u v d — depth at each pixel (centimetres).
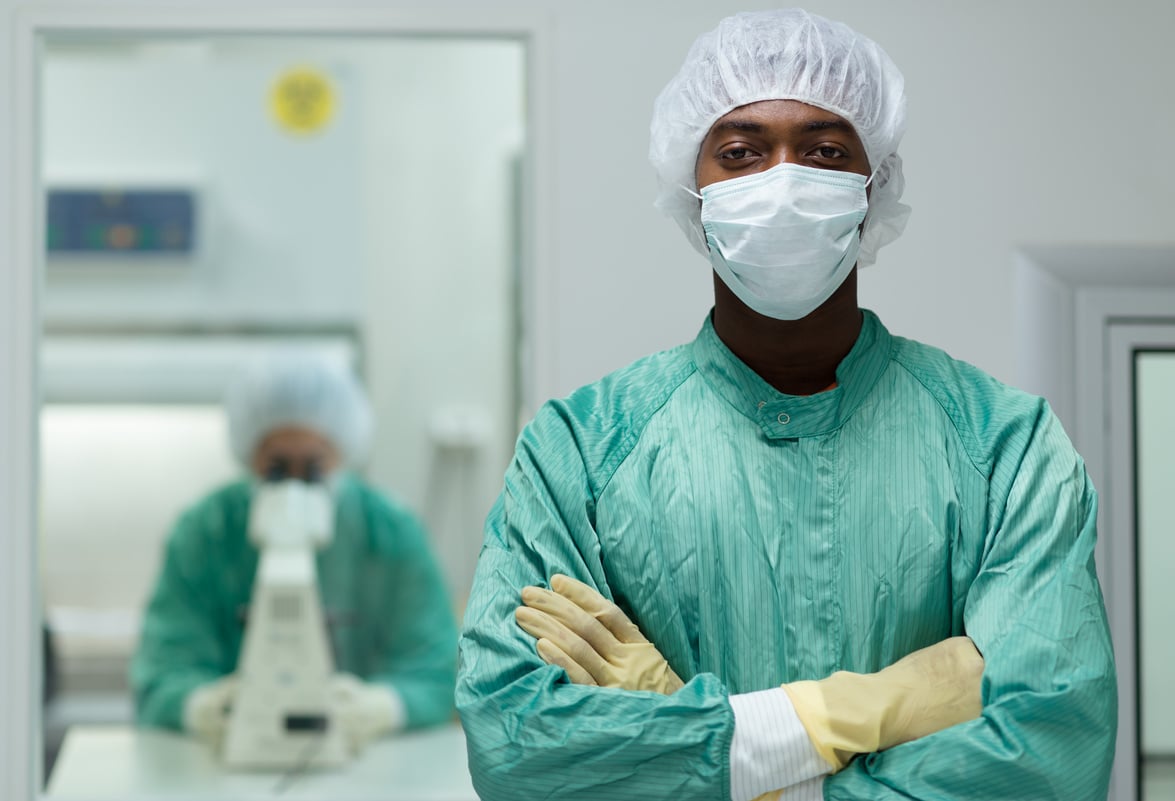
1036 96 201
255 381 283
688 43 200
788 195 112
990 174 200
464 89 280
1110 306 204
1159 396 207
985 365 200
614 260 199
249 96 280
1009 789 101
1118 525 207
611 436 121
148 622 286
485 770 106
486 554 120
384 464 286
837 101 118
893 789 103
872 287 200
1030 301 200
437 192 282
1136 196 201
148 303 282
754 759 104
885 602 113
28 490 199
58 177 279
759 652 114
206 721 278
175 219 281
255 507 286
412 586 285
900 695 106
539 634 111
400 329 284
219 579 287
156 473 286
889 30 200
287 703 275
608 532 117
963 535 114
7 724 197
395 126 280
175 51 278
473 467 285
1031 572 108
